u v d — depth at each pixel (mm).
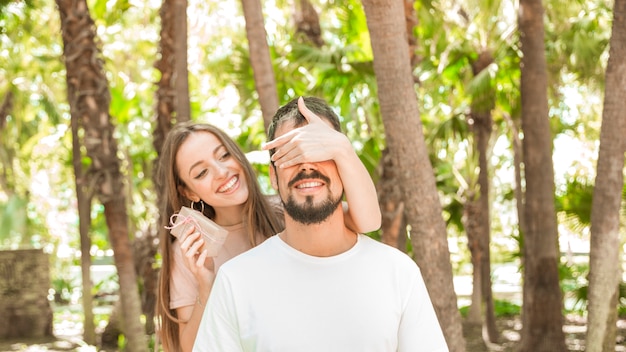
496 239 19016
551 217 8141
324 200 1770
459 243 18688
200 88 14766
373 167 9836
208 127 2402
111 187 7535
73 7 7547
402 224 8602
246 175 2410
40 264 12922
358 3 10133
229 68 11055
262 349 1785
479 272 12906
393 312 1828
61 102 16906
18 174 18047
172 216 2311
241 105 11406
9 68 15156
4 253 12773
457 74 12117
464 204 12508
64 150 16641
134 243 11047
